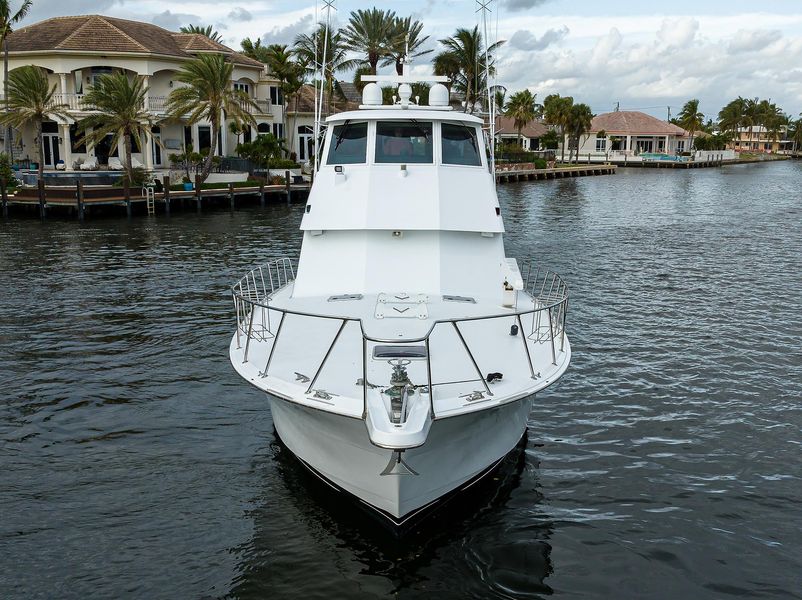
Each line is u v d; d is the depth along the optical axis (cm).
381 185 1030
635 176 8506
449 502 825
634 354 1410
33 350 1419
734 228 3522
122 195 3869
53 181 4275
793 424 1088
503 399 737
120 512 844
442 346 845
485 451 816
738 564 760
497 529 820
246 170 4922
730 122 16812
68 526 814
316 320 916
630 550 782
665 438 1044
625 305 1827
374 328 877
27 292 1931
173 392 1204
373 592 718
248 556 768
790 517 844
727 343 1482
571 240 3075
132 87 4000
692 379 1273
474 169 1063
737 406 1155
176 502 866
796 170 10500
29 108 3950
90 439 1028
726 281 2147
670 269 2358
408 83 1110
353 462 759
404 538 788
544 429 1074
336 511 850
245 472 937
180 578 732
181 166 4725
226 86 4422
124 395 1190
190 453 988
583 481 923
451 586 727
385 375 777
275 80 5762
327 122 1076
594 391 1217
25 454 981
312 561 761
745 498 884
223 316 1683
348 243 1027
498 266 1034
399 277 1004
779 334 1552
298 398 736
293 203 4675
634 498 884
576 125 9638
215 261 2452
